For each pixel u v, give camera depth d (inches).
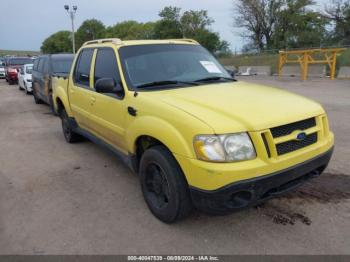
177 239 137.9
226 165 120.5
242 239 136.3
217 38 2650.1
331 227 141.9
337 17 1990.7
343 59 901.8
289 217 150.0
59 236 142.5
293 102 146.3
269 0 2255.2
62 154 248.8
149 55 183.5
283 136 129.5
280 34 2240.4
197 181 125.3
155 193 153.2
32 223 152.9
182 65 185.6
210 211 127.3
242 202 124.8
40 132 323.0
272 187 126.6
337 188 175.5
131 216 156.3
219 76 187.8
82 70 223.8
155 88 164.4
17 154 253.8
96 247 134.6
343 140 256.5
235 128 123.0
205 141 122.2
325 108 387.5
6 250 134.4
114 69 180.7
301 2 2160.4
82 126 238.8
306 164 134.5
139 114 152.6
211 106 135.6
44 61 453.1
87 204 169.2
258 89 166.1
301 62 774.5
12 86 839.7
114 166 220.4
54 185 193.3
